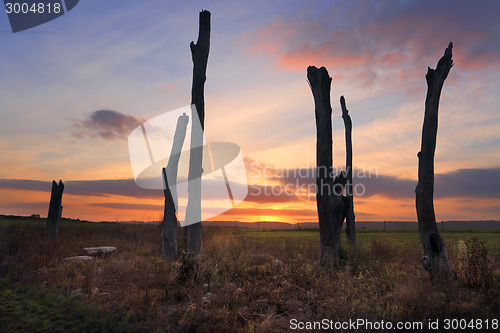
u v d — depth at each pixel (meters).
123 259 10.27
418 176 9.52
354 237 16.47
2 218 22.02
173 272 8.38
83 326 4.87
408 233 31.47
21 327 4.77
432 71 9.51
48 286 6.98
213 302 6.14
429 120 9.45
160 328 4.87
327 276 8.59
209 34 11.11
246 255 10.81
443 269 8.61
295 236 23.66
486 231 34.59
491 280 7.38
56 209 15.45
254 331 4.95
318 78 11.29
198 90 10.68
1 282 6.92
